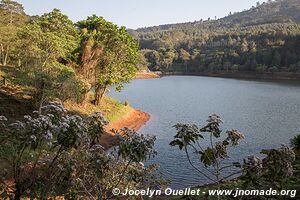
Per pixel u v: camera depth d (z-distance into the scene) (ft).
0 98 91.45
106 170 23.54
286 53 461.78
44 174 22.90
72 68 107.76
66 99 100.22
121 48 118.73
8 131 20.89
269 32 592.19
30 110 89.81
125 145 19.92
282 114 156.04
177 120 138.51
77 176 24.48
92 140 23.81
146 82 355.36
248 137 106.93
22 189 22.29
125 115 129.29
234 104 190.29
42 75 85.71
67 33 120.78
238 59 499.51
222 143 24.09
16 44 101.50
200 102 198.39
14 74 96.78
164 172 69.31
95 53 114.52
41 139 20.40
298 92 258.37
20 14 192.75
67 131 20.15
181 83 347.15
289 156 20.88
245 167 21.40
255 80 398.42
